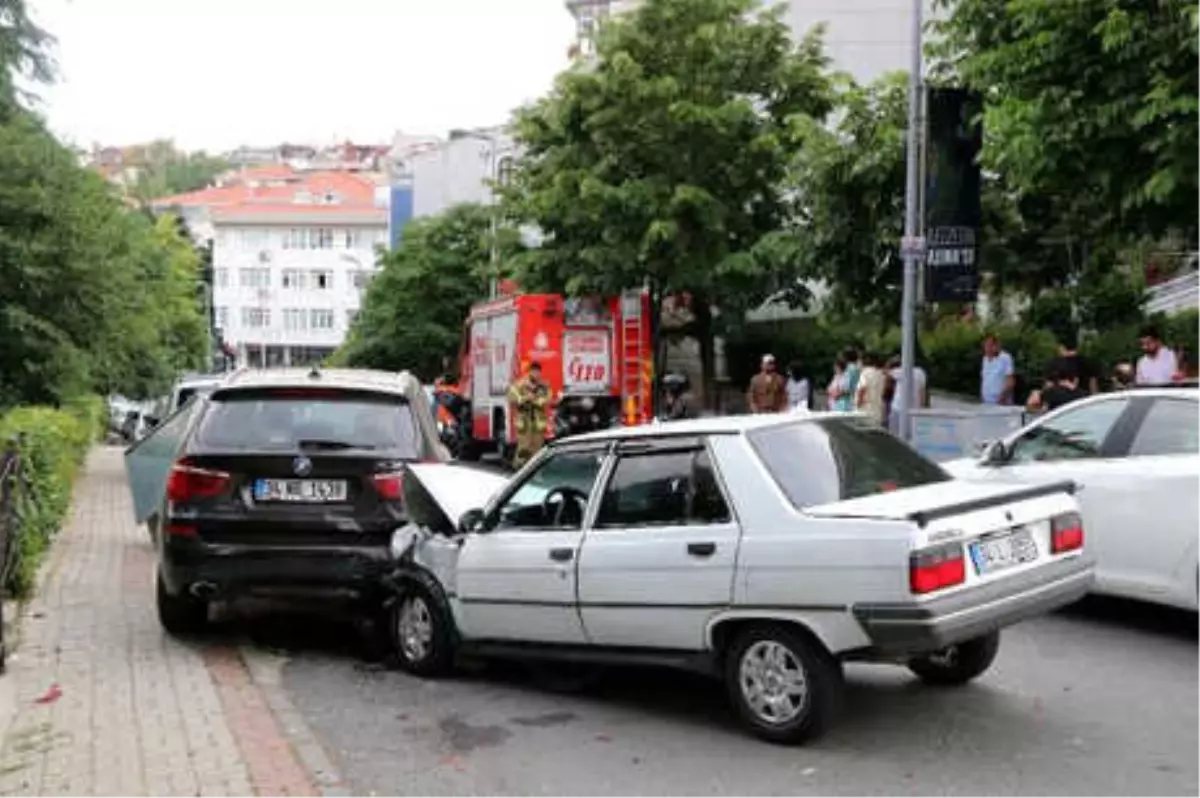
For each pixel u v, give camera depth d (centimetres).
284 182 13225
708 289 2467
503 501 778
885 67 3189
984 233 1986
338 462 866
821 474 668
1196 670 794
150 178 12644
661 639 686
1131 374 1564
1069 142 1225
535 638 752
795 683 640
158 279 4341
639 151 2523
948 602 601
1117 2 1176
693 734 678
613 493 719
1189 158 1149
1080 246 2078
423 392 1016
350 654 891
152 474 1152
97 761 624
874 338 2156
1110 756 623
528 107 2706
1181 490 864
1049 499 681
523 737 683
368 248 11162
